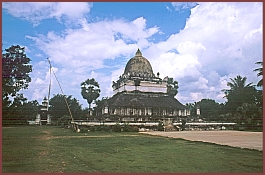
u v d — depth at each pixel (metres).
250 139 20.77
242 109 39.06
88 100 52.34
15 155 11.41
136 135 24.78
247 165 9.63
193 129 38.09
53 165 9.41
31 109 38.59
